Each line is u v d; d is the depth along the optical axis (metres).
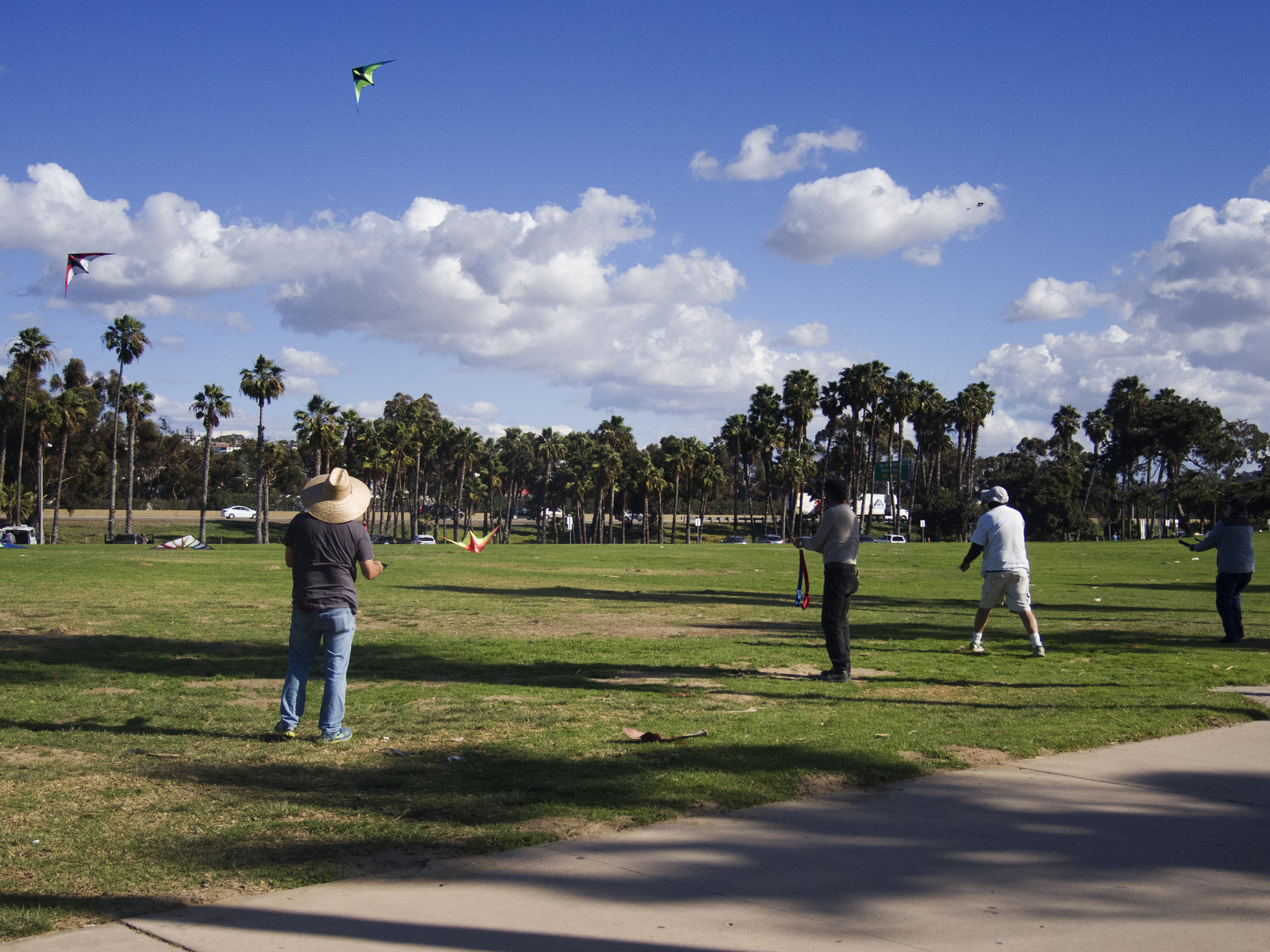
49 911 3.58
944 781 5.56
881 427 95.44
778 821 4.78
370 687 8.51
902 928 3.52
